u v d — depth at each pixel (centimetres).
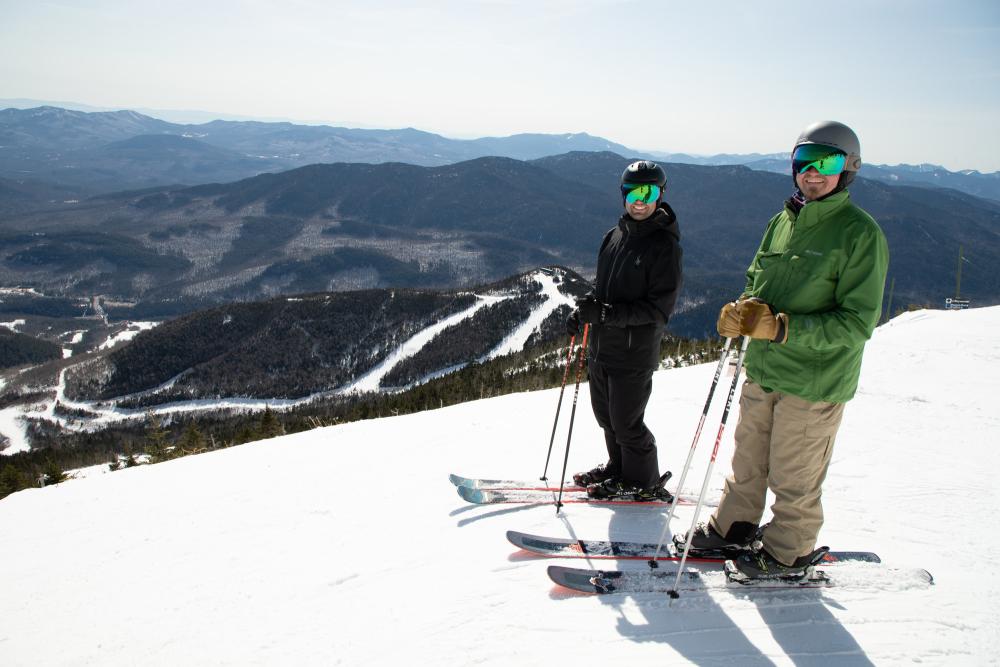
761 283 261
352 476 476
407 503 400
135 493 516
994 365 734
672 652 226
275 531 385
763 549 266
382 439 588
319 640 256
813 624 241
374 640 249
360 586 297
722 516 285
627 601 259
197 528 412
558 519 349
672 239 326
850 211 235
